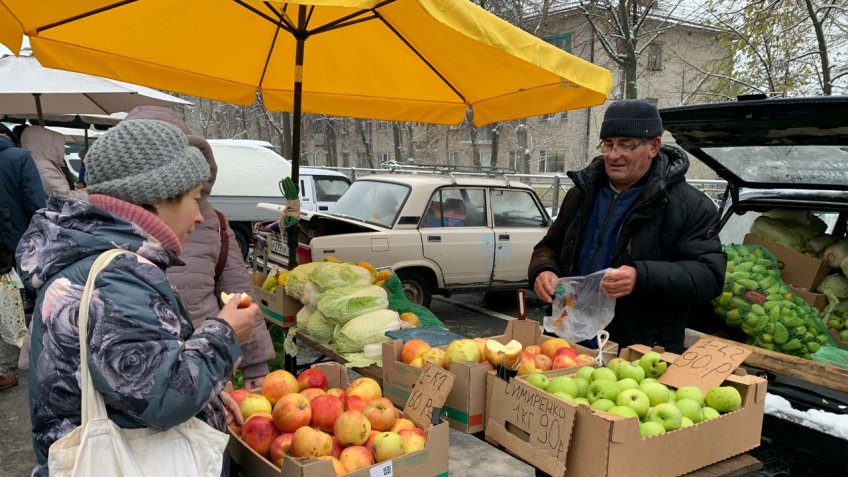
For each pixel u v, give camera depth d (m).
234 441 1.90
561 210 3.27
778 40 11.52
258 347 2.87
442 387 2.01
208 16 3.79
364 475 1.69
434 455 1.85
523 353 2.27
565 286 2.73
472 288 7.21
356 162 39.12
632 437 1.67
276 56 4.35
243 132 40.50
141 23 3.73
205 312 2.64
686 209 2.70
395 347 2.47
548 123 26.11
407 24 3.38
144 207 1.45
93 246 1.32
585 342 2.89
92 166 1.42
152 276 1.34
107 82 6.89
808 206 3.64
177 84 4.34
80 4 3.27
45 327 1.30
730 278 3.19
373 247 6.43
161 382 1.26
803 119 2.69
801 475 2.34
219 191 10.10
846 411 2.27
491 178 7.50
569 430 1.73
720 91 13.11
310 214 6.50
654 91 23.45
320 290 3.26
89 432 1.26
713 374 2.09
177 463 1.38
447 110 4.55
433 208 6.89
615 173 2.76
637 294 2.58
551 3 18.62
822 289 3.50
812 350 3.01
